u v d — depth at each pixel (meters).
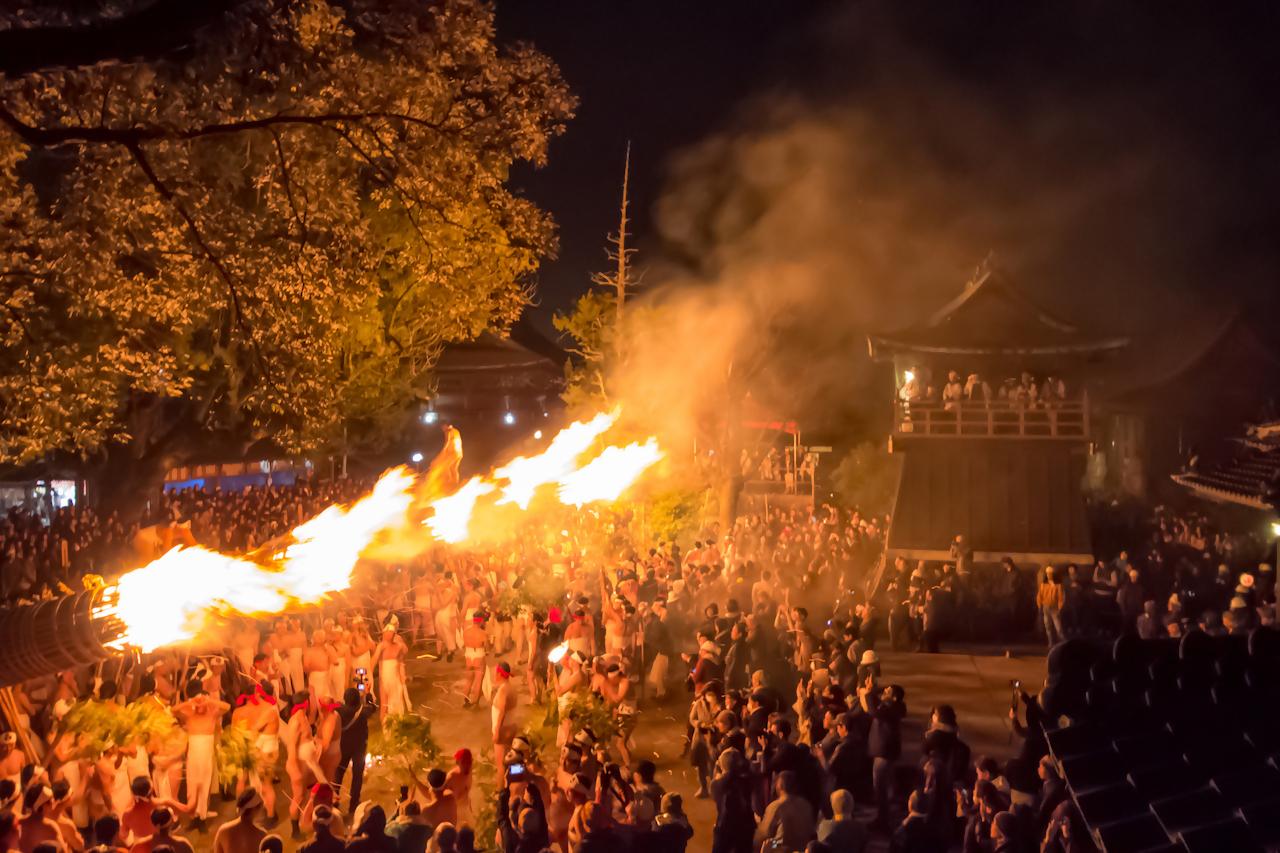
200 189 17.78
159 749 14.32
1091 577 29.33
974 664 25.34
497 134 16.80
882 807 14.37
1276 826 6.57
